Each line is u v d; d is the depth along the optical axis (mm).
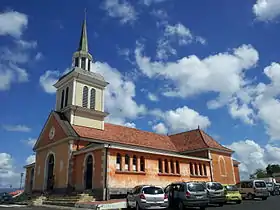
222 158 37500
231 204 21625
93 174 24281
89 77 32688
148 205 16625
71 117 30344
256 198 27391
